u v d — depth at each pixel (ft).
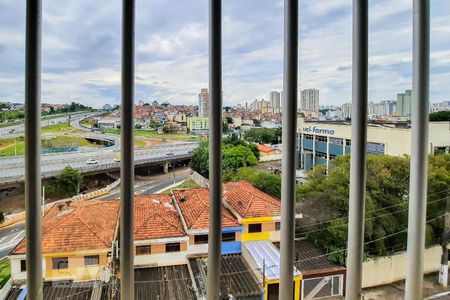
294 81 6.63
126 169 6.20
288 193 6.66
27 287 5.76
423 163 7.25
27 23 5.75
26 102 5.73
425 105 7.19
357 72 6.95
